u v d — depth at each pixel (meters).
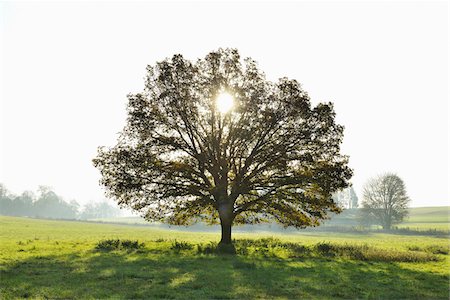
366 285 17.14
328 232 96.50
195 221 35.62
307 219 31.33
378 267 22.84
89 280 16.45
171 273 18.41
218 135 32.38
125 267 19.94
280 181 30.02
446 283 18.23
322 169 29.53
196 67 32.59
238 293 14.65
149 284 15.87
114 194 30.78
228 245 29.00
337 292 15.40
